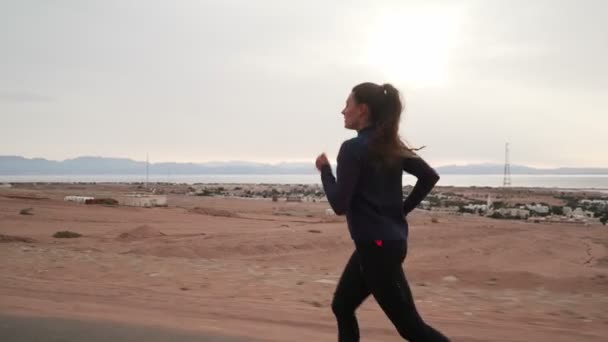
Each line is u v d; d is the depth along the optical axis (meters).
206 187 158.00
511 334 6.08
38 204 47.09
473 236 30.78
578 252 27.62
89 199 54.25
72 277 10.64
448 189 176.12
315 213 59.06
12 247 16.95
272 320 6.14
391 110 3.16
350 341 3.47
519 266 19.98
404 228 3.22
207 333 4.66
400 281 3.16
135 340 4.19
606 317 7.61
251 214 52.94
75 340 4.12
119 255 15.24
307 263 19.38
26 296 7.06
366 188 3.11
